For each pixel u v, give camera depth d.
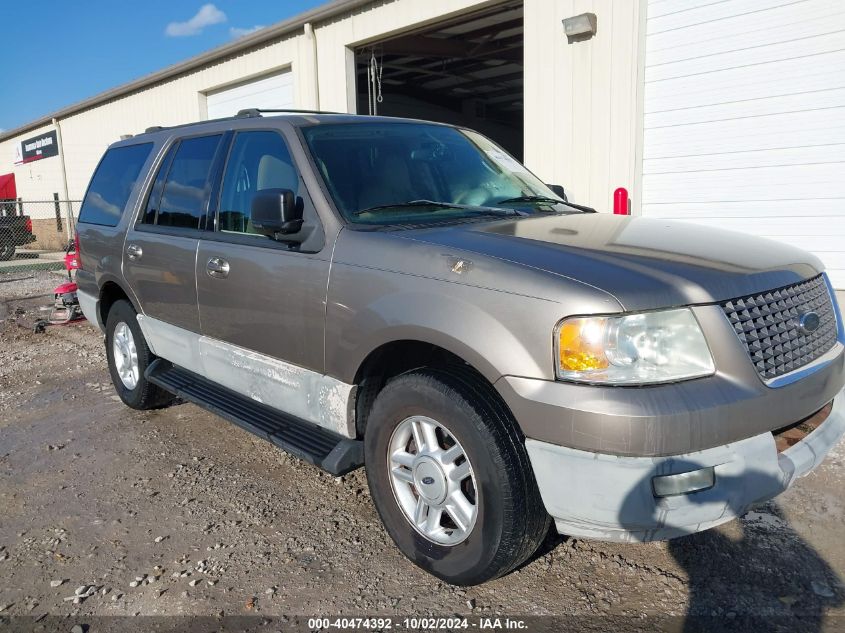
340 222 3.16
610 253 2.62
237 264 3.62
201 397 4.14
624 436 2.24
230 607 2.81
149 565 3.14
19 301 11.27
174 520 3.54
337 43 10.77
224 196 3.91
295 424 3.58
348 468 3.16
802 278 2.78
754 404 2.35
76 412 5.31
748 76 6.43
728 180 6.71
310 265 3.19
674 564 2.99
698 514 2.31
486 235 2.88
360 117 3.90
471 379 2.68
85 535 3.42
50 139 23.56
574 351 2.33
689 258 2.61
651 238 2.92
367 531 3.39
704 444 2.28
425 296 2.71
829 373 2.71
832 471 3.75
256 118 3.89
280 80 12.26
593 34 7.45
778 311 2.59
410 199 3.47
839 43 5.88
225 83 13.52
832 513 3.33
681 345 2.34
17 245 21.97
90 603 2.87
